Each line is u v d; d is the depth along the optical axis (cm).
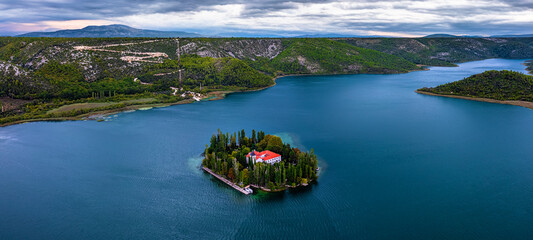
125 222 13000
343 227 12375
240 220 12950
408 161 18338
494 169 17275
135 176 16738
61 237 12225
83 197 14850
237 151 18400
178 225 12738
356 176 16450
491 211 13375
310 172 15875
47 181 16362
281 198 14425
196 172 17075
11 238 12188
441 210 13438
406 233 12000
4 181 16400
